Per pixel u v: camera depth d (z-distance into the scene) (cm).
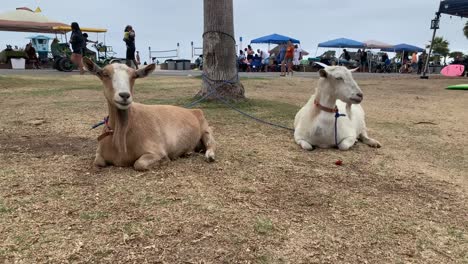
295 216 350
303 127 589
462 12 2345
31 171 430
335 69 545
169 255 281
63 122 697
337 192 411
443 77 2691
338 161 508
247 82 1565
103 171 435
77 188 384
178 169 453
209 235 308
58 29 3139
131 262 271
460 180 474
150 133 450
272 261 281
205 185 409
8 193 367
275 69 3164
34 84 1314
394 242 317
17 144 549
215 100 902
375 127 790
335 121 569
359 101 533
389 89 1639
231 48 902
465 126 834
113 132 434
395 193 420
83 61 409
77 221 319
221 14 879
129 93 397
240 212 350
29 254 272
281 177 448
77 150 524
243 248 294
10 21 3028
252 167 479
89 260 270
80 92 1105
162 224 320
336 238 317
